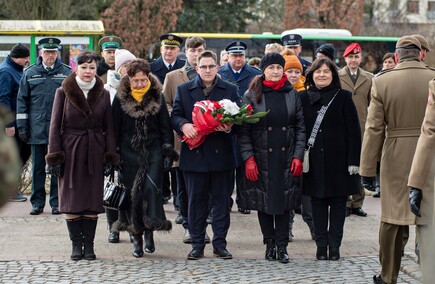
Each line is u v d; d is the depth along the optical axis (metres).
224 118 9.91
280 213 10.10
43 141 13.34
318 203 10.52
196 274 9.55
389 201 8.48
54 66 13.39
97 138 10.27
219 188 10.52
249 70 13.30
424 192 7.54
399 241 8.53
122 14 48.62
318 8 53.66
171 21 49.75
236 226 12.91
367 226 13.03
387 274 8.59
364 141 8.66
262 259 10.53
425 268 4.69
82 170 10.19
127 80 10.33
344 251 11.10
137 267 9.93
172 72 12.41
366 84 13.63
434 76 8.51
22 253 10.69
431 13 59.16
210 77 10.42
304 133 10.34
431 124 7.47
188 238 11.58
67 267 9.88
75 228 10.32
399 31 54.97
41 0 40.62
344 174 10.38
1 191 2.93
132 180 10.23
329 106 10.40
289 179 10.20
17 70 14.10
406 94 8.45
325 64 10.41
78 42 29.95
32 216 13.45
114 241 11.52
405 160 8.42
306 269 9.89
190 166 10.37
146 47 49.34
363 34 54.38
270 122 10.21
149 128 10.28
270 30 57.16
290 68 12.30
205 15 56.12
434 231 4.86
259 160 10.21
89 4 47.94
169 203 15.02
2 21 30.02
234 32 57.12
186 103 10.48
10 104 13.92
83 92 10.27
